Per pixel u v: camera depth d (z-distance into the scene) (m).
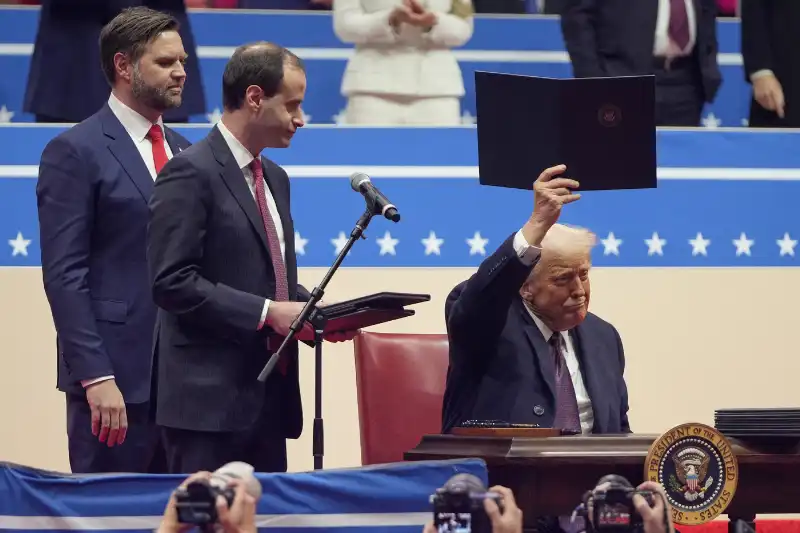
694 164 20.03
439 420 16.12
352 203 19.34
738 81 24.75
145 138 15.03
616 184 13.62
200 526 8.35
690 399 19.92
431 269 19.42
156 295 12.68
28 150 18.83
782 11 22.77
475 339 13.78
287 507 10.33
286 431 13.34
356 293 19.27
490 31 23.48
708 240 20.03
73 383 14.45
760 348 20.06
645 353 19.86
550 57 23.62
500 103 13.61
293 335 12.32
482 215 19.55
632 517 8.80
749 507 11.94
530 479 11.72
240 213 13.12
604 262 19.89
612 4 21.39
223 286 12.73
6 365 18.75
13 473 10.45
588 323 14.74
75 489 10.44
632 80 13.41
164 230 12.77
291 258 13.73
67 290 14.16
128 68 14.79
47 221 14.42
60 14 19.30
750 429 11.94
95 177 14.55
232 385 12.81
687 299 19.98
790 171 20.17
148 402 14.45
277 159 19.25
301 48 23.09
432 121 20.94
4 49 22.38
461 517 8.31
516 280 13.22
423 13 20.61
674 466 11.34
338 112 23.14
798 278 20.16
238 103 13.31
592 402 14.14
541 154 13.62
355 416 19.20
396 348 16.33
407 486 10.41
